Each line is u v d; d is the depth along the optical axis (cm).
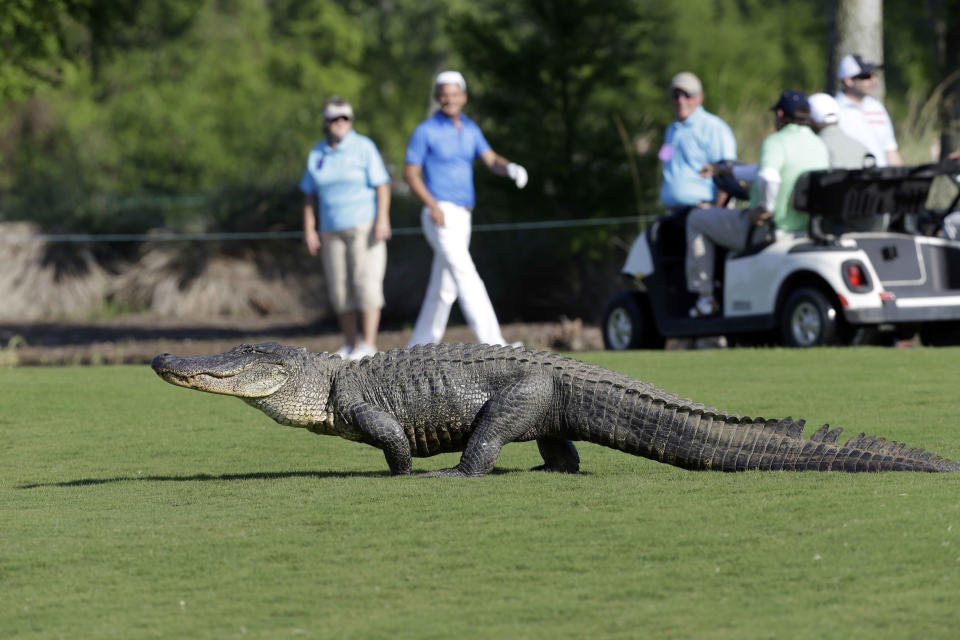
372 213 4953
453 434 2292
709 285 4969
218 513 1930
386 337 7081
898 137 7088
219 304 9269
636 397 2214
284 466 2467
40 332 8200
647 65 15112
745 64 17900
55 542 1741
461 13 8475
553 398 2245
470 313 4553
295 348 2316
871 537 1634
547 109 8200
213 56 18012
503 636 1284
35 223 10038
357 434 2302
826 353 4306
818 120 4716
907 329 5003
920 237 4688
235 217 9550
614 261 7950
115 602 1447
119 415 3238
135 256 9819
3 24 8012
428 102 18712
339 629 1322
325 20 19675
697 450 2180
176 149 16512
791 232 4784
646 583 1462
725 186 4938
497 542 1678
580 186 7906
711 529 1711
